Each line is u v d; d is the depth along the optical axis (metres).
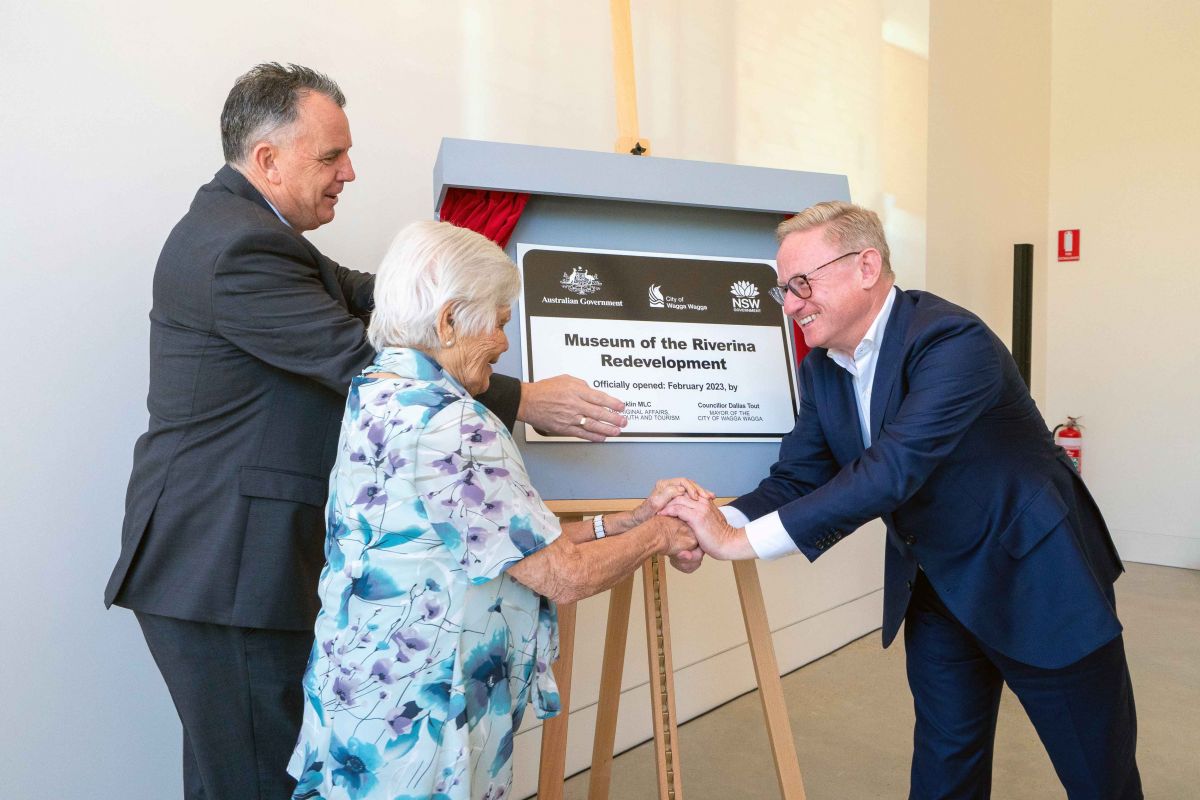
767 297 1.97
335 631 1.20
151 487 1.52
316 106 1.64
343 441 1.23
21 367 1.79
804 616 3.68
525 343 1.75
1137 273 5.41
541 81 2.65
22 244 1.78
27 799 1.81
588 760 2.77
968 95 4.71
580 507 1.72
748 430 1.88
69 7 1.81
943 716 1.76
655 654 1.79
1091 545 1.66
